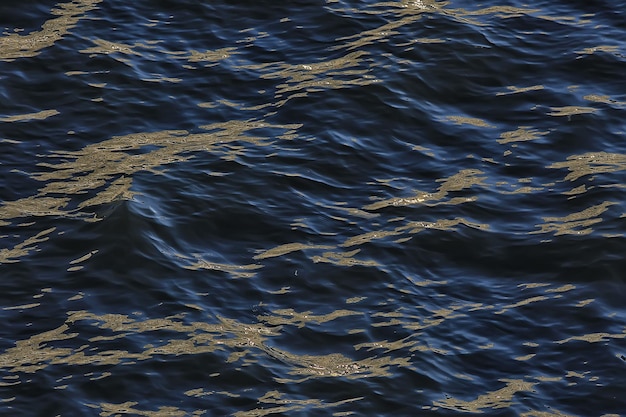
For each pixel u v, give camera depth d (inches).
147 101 3011.8
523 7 3405.5
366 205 2738.7
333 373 2298.2
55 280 2477.9
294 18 3304.6
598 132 2965.1
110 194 2699.3
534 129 2982.3
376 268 2559.1
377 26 3284.9
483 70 3159.5
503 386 2297.0
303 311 2444.6
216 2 3341.5
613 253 2605.8
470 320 2449.6
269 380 2271.2
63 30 3208.7
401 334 2401.6
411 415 2224.4
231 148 2866.6
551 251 2623.0
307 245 2610.7
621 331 2425.0
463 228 2677.2
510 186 2805.1
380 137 2935.5
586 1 3405.5
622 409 2253.9
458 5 3403.1
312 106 3002.0
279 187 2763.3
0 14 3248.0
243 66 3137.3
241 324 2401.6
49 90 3026.6
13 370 2260.1
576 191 2783.0
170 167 2790.4
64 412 2180.1
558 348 2388.0
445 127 2982.3
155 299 2447.1
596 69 3171.8
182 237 2610.7
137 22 3267.7
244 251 2596.0
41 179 2760.8
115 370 2267.5
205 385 2252.7
